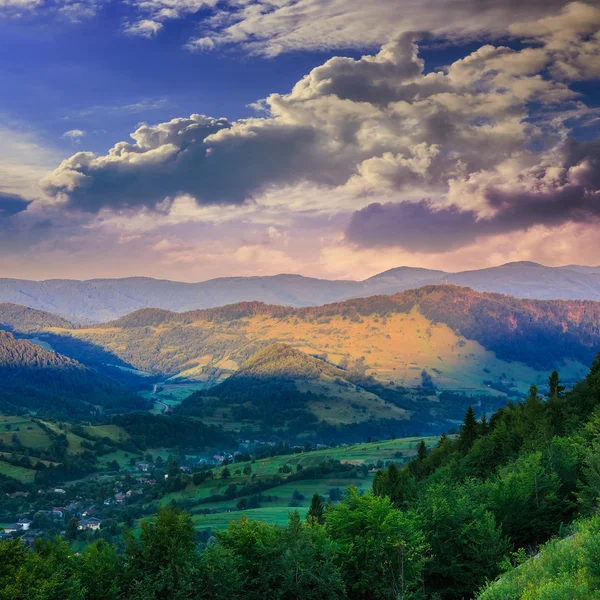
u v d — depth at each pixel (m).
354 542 52.59
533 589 29.17
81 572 49.19
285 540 50.81
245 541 53.09
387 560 50.53
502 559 51.69
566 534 45.09
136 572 50.50
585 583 26.55
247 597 48.88
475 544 53.97
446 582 55.94
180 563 49.75
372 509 53.53
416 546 51.84
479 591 46.94
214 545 52.16
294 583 48.38
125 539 52.75
